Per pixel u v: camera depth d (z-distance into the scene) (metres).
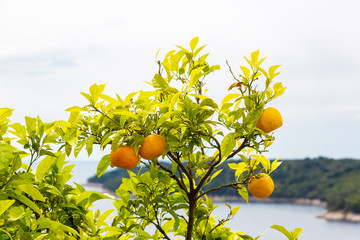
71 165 2.41
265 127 2.10
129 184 2.63
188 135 2.15
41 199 1.88
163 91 2.36
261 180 2.32
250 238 2.64
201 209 2.69
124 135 2.03
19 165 1.96
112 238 2.23
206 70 2.62
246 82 2.20
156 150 1.96
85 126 2.25
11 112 2.14
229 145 2.08
